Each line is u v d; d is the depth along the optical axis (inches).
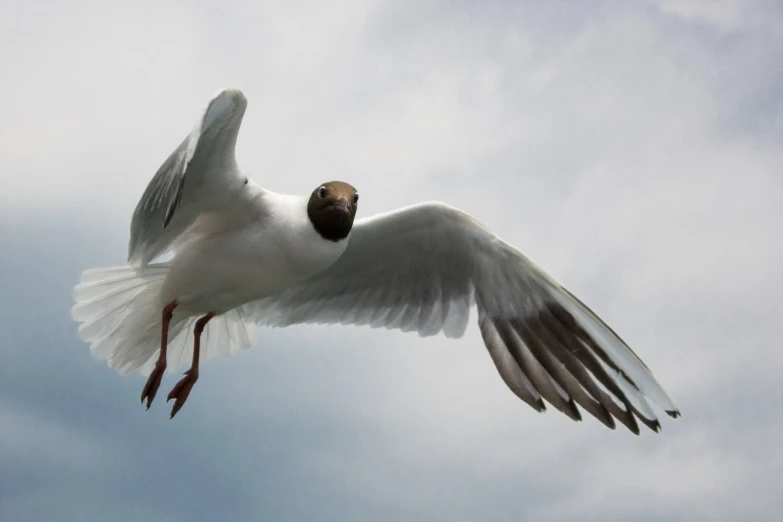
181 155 225.6
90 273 280.4
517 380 290.5
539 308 289.6
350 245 290.0
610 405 282.8
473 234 285.3
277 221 262.1
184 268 267.4
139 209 247.1
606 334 281.7
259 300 307.4
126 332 281.9
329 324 312.5
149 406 261.1
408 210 282.4
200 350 303.9
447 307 300.5
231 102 230.1
